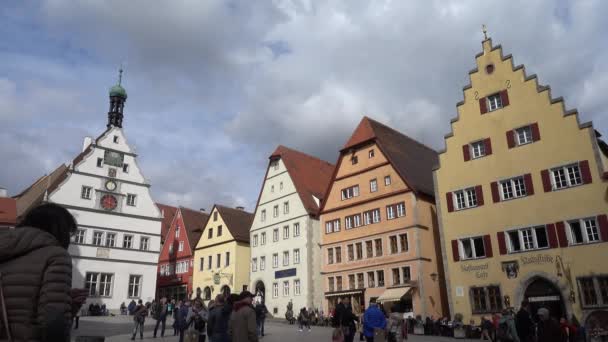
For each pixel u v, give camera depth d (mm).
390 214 42188
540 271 30750
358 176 46125
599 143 32562
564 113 31812
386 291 40188
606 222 28719
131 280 52781
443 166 37688
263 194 57344
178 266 66250
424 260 39031
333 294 44625
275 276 52062
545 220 31312
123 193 54625
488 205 34344
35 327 3059
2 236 3205
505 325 14391
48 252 3252
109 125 58375
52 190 50250
